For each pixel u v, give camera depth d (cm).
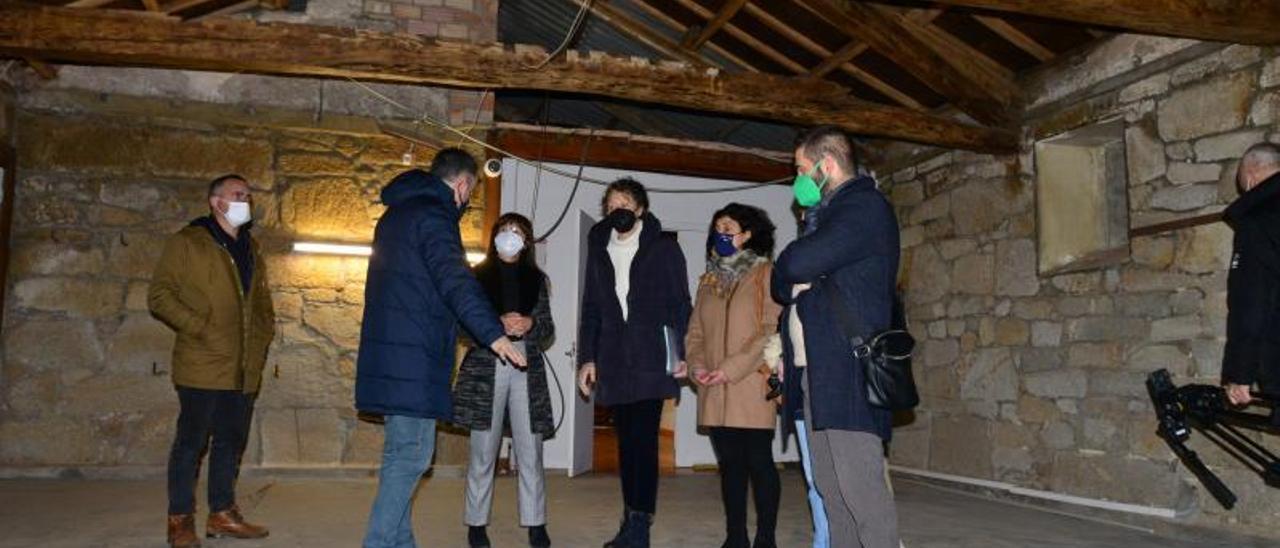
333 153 607
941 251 648
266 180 595
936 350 644
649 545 371
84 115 577
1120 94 509
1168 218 475
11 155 552
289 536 393
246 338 375
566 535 411
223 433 381
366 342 281
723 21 614
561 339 658
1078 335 524
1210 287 450
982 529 452
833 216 242
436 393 279
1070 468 521
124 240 574
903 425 673
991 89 577
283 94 602
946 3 408
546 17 744
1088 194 553
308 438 585
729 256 361
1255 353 320
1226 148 447
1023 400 561
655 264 364
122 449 564
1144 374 480
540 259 657
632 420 360
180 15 593
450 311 285
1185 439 377
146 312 574
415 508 476
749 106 549
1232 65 446
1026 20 517
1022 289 570
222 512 383
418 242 282
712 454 695
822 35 591
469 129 632
